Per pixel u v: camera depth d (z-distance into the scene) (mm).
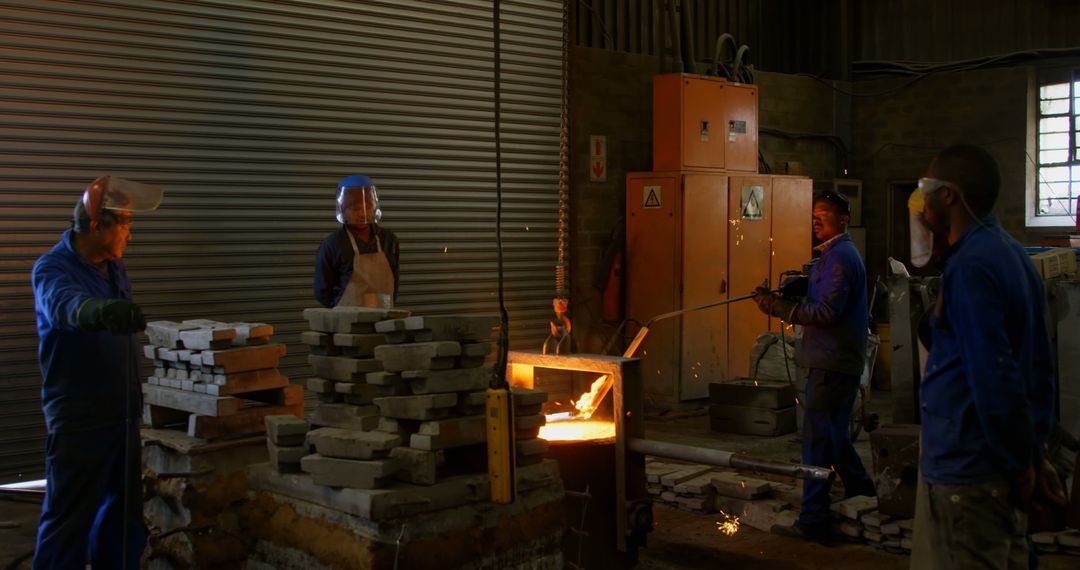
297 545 3588
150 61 7008
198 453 3930
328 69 7852
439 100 8516
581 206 9672
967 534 2967
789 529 5383
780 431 8094
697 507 5875
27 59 6520
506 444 3412
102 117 6828
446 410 3418
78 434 3803
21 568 4801
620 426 4484
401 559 3217
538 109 9242
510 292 9125
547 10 9250
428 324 3412
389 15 8148
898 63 11945
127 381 3689
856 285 5020
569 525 4367
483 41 8773
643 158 10180
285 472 3686
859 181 11914
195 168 7246
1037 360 3010
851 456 5352
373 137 8133
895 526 5012
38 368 6633
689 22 10023
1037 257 6473
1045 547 4832
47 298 3670
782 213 10109
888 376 10352
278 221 7660
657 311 9500
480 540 3438
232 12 7352
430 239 8539
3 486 6422
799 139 11781
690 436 8133
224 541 3957
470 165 8773
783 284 5363
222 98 7344
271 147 7594
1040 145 11383
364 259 6027
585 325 9719
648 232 9523
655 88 9570
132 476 3969
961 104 11562
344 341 3547
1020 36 11438
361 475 3285
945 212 3070
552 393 9445
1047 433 3018
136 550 4004
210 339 3990
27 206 6547
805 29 12422
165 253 7133
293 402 4199
